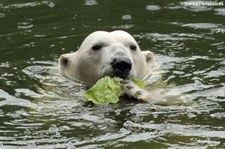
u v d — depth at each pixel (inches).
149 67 915.4
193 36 1041.5
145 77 880.9
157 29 1081.4
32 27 1096.8
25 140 661.3
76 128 694.5
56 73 904.9
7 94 812.6
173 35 1050.7
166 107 756.6
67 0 1254.3
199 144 642.8
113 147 637.3
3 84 852.0
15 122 714.8
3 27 1096.8
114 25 1104.8
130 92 772.0
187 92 808.9
